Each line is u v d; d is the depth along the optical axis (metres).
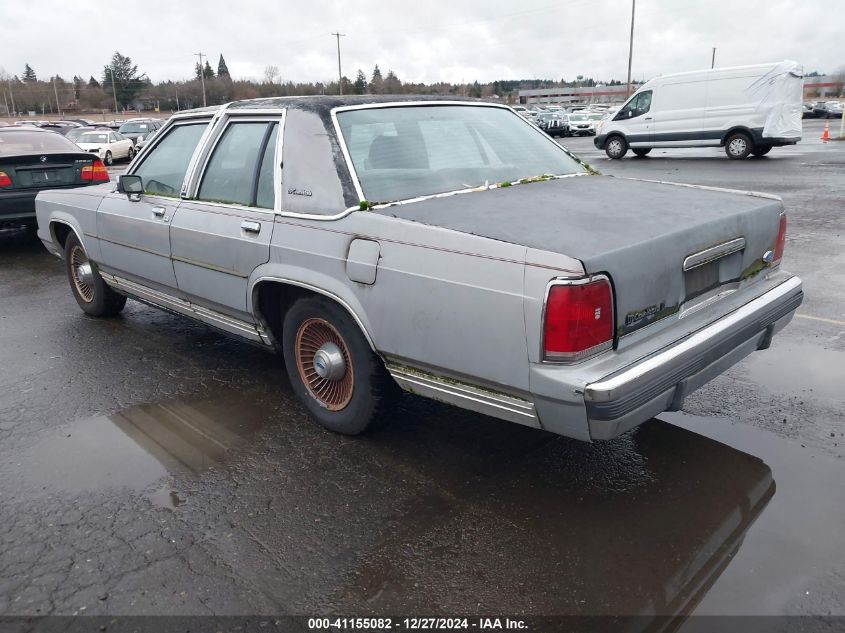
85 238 5.34
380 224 3.04
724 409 3.85
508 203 3.24
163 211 4.33
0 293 6.89
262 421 3.89
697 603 2.40
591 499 3.04
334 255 3.21
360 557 2.70
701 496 3.03
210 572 2.64
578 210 3.12
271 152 3.67
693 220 2.98
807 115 48.19
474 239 2.71
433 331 2.86
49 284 7.23
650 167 17.45
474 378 2.78
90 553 2.77
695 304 3.00
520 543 2.76
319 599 2.48
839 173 14.57
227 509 3.04
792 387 4.09
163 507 3.07
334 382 3.61
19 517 3.02
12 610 2.46
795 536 2.73
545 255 2.50
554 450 3.48
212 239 3.91
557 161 4.20
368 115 3.63
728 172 15.55
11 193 8.38
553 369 2.51
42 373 4.67
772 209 3.41
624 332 2.63
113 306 5.79
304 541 2.81
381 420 3.49
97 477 3.33
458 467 3.35
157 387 4.40
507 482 3.20
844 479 3.12
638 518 2.89
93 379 4.55
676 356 2.67
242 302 3.85
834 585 2.46
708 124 18.62
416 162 3.56
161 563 2.70
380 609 2.43
